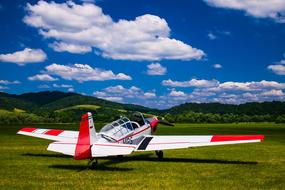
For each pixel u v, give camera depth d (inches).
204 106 5974.4
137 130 576.1
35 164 476.7
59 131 626.8
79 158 397.1
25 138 1085.8
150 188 325.1
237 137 507.5
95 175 391.9
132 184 342.6
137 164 495.8
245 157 584.1
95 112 5014.8
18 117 3750.0
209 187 331.0
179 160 547.5
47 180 361.1
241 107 5762.8
